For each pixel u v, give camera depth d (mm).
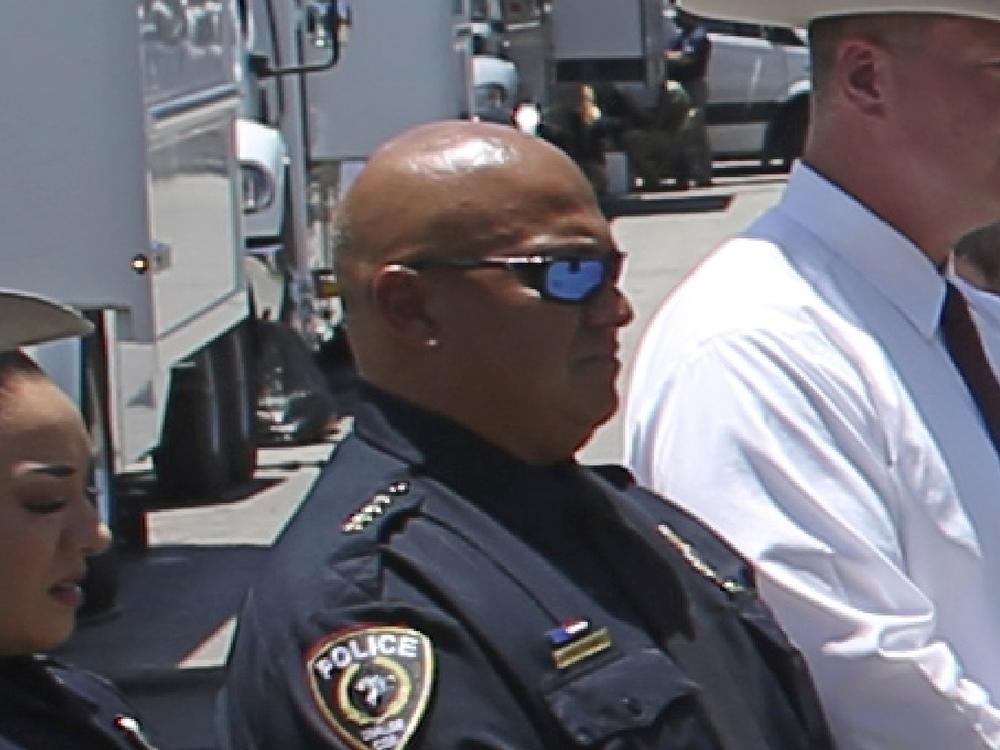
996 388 5820
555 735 4371
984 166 5820
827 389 5586
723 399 5590
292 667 4383
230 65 17719
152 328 14195
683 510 5180
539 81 41562
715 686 4656
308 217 23375
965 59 5770
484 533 4566
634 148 45594
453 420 4691
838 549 5453
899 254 5801
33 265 14031
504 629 4418
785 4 5980
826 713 5422
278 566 4582
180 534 18422
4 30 13844
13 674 4441
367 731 4285
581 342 4695
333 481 4719
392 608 4398
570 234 4652
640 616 4652
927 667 5375
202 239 16234
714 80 49688
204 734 13102
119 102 13898
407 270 4656
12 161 13945
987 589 5637
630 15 42781
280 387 22500
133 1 13805
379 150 4816
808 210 5906
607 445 19203
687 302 5879
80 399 13977
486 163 4660
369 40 23938
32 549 4328
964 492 5652
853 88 5883
